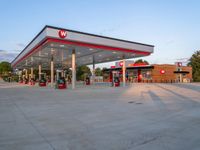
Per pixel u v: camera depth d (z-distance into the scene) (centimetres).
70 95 1659
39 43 2059
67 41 1962
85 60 3775
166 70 5138
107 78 6131
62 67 5562
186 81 5538
